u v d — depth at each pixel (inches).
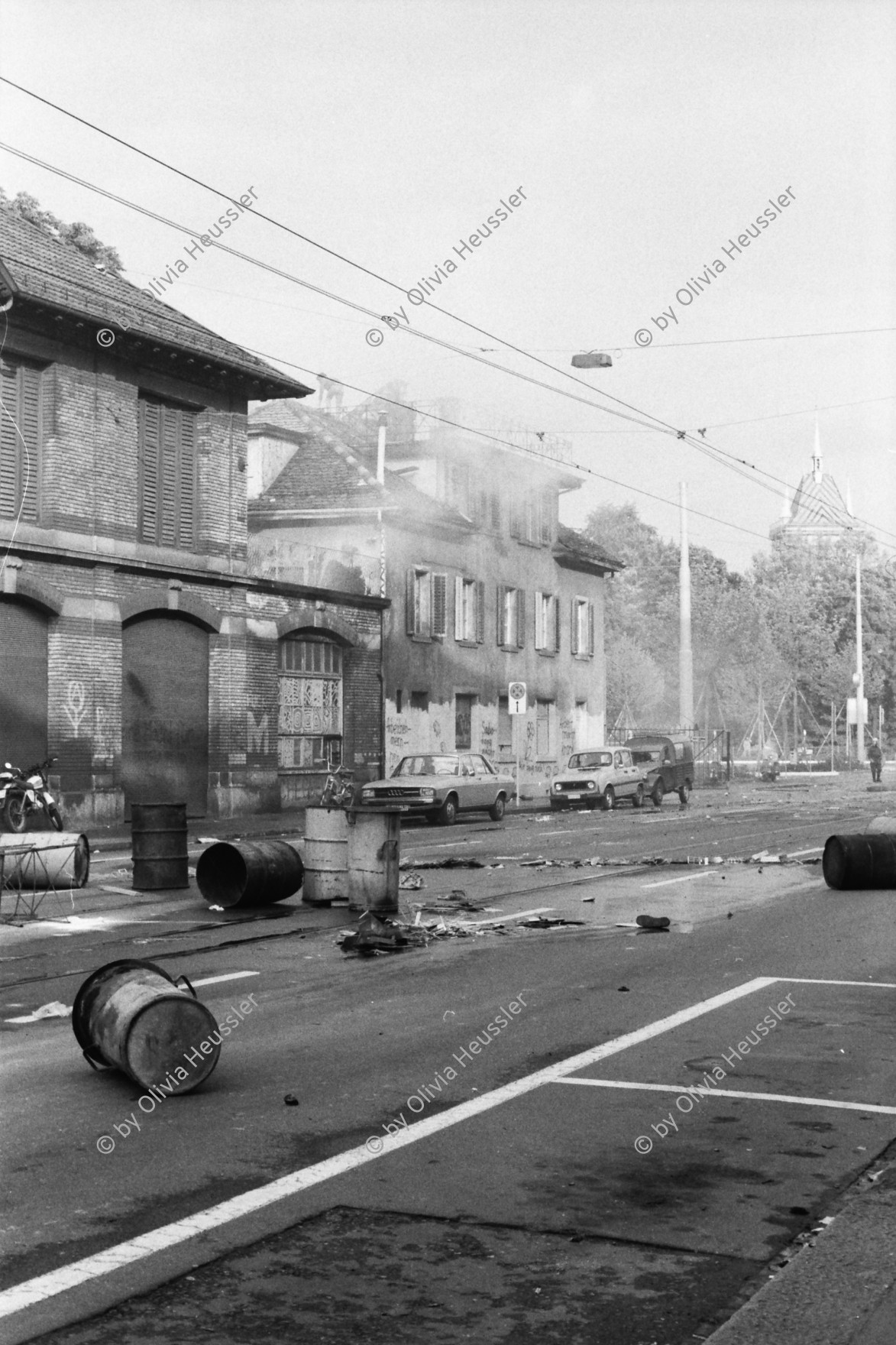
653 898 666.8
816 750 3646.7
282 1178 241.8
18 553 1094.4
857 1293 190.9
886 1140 265.0
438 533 1753.2
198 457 1304.1
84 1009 315.6
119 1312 186.9
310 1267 202.2
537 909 625.0
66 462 1139.9
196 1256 206.2
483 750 1855.3
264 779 1362.0
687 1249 209.9
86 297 1152.2
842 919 588.1
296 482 1699.1
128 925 573.9
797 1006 393.7
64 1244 210.7
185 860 710.5
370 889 602.9
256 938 533.6
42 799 1027.9
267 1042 348.8
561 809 1625.2
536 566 2014.0
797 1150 258.7
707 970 458.0
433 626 1743.4
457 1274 200.1
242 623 1334.9
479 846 991.6
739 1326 180.4
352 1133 268.8
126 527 1203.9
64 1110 286.2
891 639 3860.7
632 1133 269.6
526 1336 180.1
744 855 907.4
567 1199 231.6
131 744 1222.9
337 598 1488.7
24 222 1251.2
